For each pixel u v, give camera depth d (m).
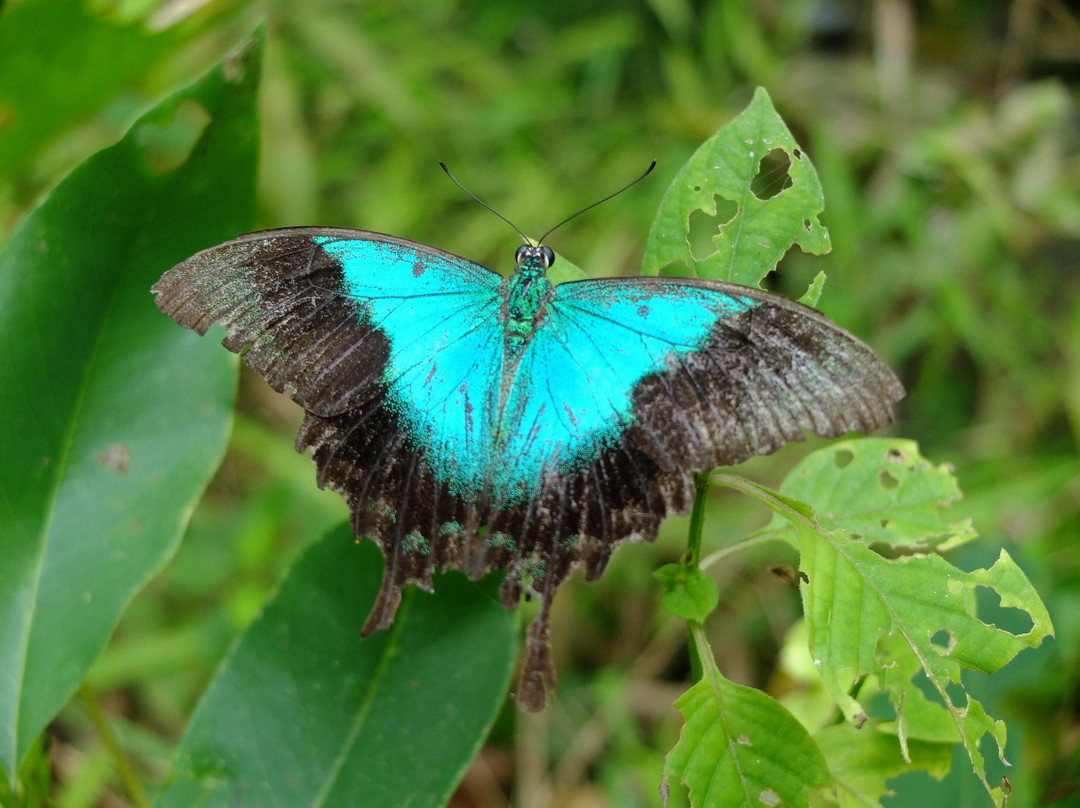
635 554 0.29
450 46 0.36
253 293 0.18
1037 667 0.21
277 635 0.17
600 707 0.27
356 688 0.17
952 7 0.39
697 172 0.17
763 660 0.28
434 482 0.18
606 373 0.18
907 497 0.18
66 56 0.18
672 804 0.25
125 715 0.26
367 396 0.19
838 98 0.37
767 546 0.28
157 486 0.17
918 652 0.16
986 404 0.32
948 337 0.32
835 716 0.19
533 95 0.35
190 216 0.18
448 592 0.18
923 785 0.19
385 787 0.17
